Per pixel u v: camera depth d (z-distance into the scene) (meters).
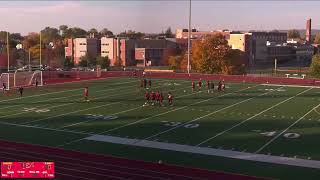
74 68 108.50
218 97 53.47
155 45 148.00
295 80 74.25
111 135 33.78
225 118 40.16
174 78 76.88
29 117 40.66
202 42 96.06
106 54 145.12
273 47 159.00
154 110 44.12
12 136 33.53
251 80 74.25
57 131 35.12
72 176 24.39
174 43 152.25
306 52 173.12
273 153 28.81
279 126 36.78
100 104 47.59
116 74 83.19
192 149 29.84
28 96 53.59
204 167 26.00
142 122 38.34
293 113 42.69
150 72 85.56
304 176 24.34
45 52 139.88
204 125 37.19
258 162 26.91
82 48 145.25
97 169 25.66
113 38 146.50
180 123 37.97
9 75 64.75
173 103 48.50
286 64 153.12
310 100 51.56
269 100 51.34
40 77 67.62
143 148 30.16
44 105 46.97
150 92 54.53
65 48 150.50
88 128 36.12
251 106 46.78
